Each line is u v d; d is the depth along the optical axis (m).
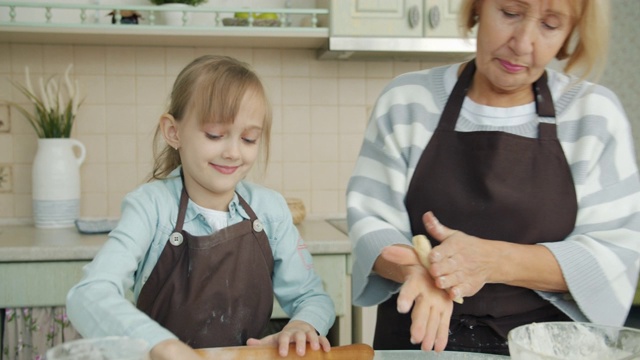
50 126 2.24
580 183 1.08
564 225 1.09
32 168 2.28
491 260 0.96
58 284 1.87
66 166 2.23
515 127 1.13
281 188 2.50
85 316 0.90
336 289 1.99
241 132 1.09
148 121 2.39
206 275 1.14
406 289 0.91
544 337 0.87
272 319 2.03
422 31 2.20
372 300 1.12
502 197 1.09
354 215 1.15
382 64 2.52
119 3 2.33
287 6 2.40
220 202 1.18
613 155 1.09
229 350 0.91
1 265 1.84
